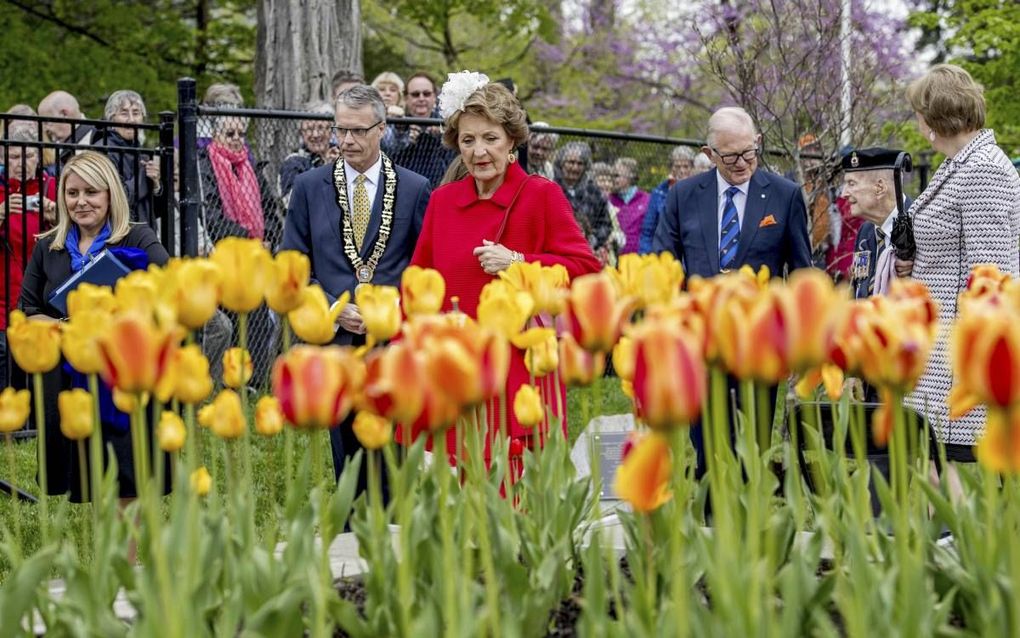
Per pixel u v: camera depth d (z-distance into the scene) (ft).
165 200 23.08
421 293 9.42
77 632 8.30
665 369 6.17
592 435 10.37
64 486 16.97
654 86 59.77
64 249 17.61
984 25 38.96
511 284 10.10
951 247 16.71
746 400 8.61
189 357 8.42
